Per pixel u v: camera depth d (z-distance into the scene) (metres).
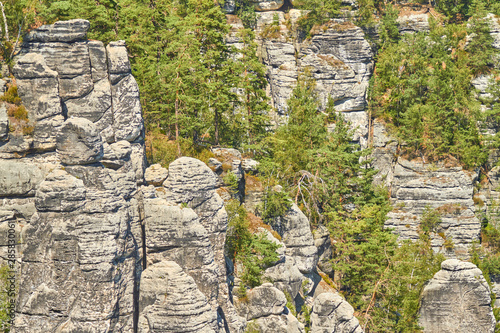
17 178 52.66
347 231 81.06
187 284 51.22
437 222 102.81
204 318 51.00
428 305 72.88
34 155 53.97
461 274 72.44
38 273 48.25
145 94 80.75
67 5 63.62
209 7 85.69
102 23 74.50
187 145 77.69
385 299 76.00
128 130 60.12
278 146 90.69
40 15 60.38
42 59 54.66
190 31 85.44
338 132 95.75
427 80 111.44
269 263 69.00
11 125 53.28
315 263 78.69
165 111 82.25
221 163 75.50
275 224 77.25
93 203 48.81
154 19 88.06
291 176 88.00
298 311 72.06
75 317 47.75
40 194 48.25
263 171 81.12
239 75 95.06
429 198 104.88
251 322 62.34
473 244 102.44
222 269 59.75
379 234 79.94
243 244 67.38
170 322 50.47
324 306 64.25
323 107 112.00
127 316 50.94
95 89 58.84
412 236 103.00
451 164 106.56
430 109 107.25
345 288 82.44
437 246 102.75
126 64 60.22
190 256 54.34
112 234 48.97
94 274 48.12
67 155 49.16
